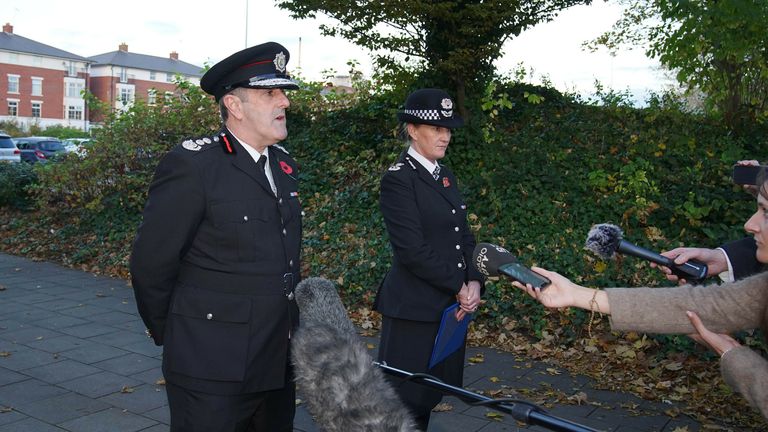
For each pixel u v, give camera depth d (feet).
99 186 35.29
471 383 16.94
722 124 30.01
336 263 25.81
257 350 8.22
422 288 10.94
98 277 29.01
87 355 18.65
